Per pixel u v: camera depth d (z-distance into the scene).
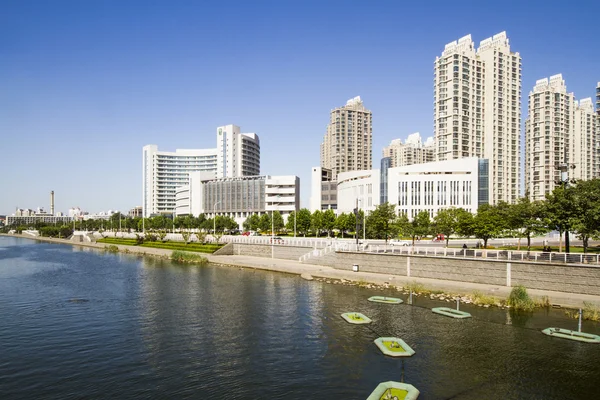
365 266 75.50
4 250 152.75
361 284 68.38
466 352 37.22
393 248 78.06
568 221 56.53
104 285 71.88
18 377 33.28
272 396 29.55
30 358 37.28
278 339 41.56
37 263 106.56
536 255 57.25
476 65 188.38
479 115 189.12
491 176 177.75
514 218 77.06
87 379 32.81
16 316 51.31
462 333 42.19
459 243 101.56
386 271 72.06
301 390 30.39
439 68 188.62
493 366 34.19
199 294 63.00
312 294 61.62
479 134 189.00
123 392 30.55
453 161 150.62
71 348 39.78
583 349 37.53
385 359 35.97
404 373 33.00
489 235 79.00
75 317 50.72
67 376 33.41
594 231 55.62
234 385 31.42
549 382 31.25
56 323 48.16
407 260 69.00
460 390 30.02
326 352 37.81
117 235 197.25
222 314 51.16
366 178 167.38
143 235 169.75
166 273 85.38
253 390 30.55
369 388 30.53
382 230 95.25
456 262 62.91
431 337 41.19
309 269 80.81
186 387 31.23
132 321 48.66
